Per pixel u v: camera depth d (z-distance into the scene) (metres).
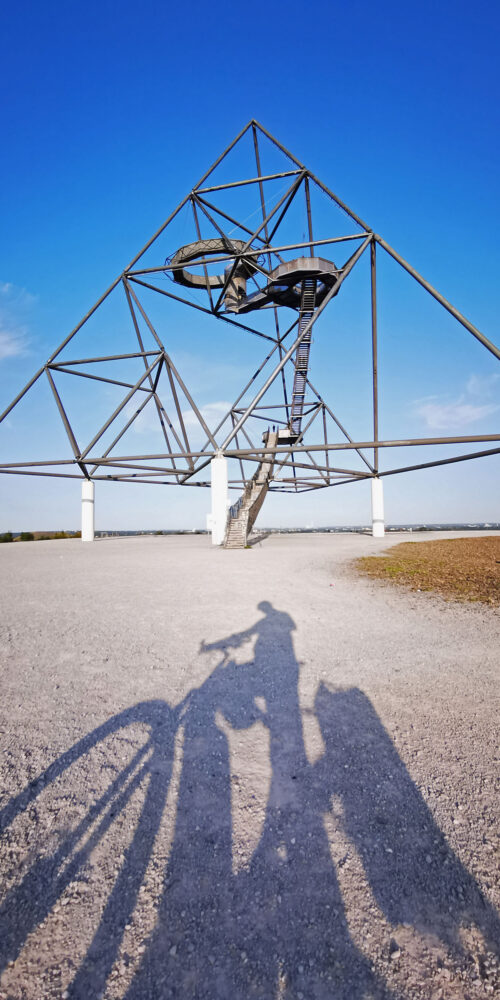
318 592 12.64
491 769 4.10
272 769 4.19
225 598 11.79
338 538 40.47
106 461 31.77
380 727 4.96
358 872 2.95
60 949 2.46
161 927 2.58
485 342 22.09
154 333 32.94
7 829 3.40
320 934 2.51
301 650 7.63
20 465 33.88
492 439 23.86
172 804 3.70
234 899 2.76
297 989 2.20
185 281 33.75
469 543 29.72
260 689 6.04
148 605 10.99
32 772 4.14
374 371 32.22
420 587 13.27
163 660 7.17
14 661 7.13
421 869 2.97
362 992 2.18
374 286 30.11
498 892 2.77
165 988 2.22
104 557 23.72
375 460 38.88
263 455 31.61
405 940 2.47
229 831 3.37
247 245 28.34
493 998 2.13
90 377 33.28
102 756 4.43
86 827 3.43
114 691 5.98
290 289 30.12
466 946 2.43
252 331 39.31
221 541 28.23
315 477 43.19
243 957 2.38
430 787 3.86
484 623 9.34
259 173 29.77
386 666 6.87
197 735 4.84
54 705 5.57
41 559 23.08
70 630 8.84
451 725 4.98
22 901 2.77
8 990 2.21
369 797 3.74
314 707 5.49
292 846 3.20
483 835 3.27
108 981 2.26
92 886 2.88
